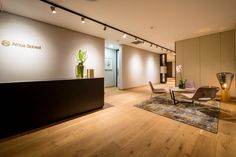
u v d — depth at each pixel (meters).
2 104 2.31
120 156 1.92
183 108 4.14
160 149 2.08
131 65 8.45
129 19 4.01
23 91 2.52
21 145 2.17
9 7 3.29
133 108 4.19
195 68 6.07
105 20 4.11
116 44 7.60
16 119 2.47
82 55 4.13
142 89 8.16
